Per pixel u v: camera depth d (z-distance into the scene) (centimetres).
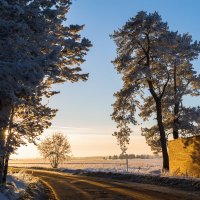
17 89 1181
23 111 1645
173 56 4144
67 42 1975
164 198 2005
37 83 1156
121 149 4175
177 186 2655
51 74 1267
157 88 4384
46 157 7569
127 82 4172
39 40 1389
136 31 4069
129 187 2772
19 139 1639
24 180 3178
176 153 3494
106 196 2197
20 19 1298
